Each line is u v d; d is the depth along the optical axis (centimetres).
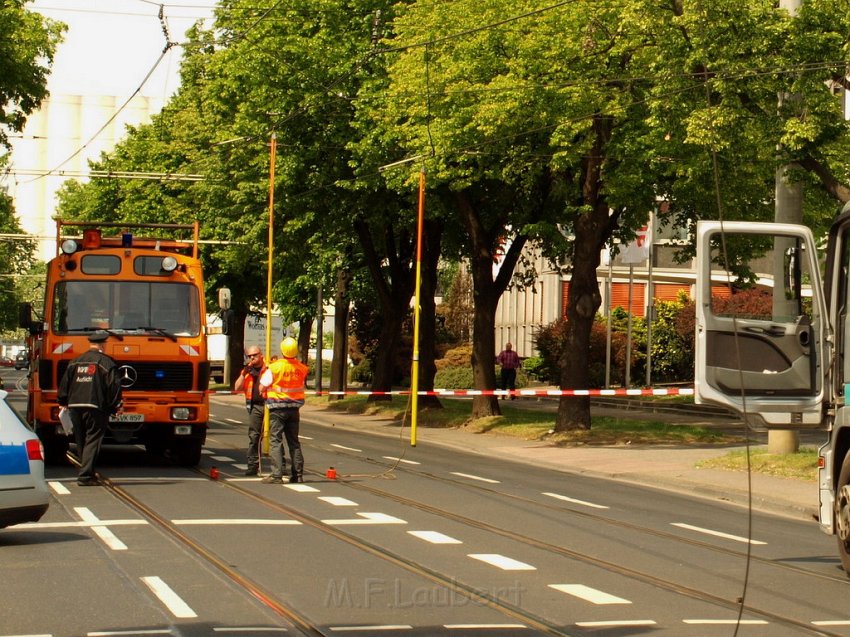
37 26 4084
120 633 1052
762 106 2598
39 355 2666
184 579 1316
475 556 1520
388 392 5547
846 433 1472
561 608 1206
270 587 1280
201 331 2697
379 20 4416
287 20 4503
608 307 5375
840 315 1484
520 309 8825
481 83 3562
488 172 3675
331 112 4500
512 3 3478
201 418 2673
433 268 4866
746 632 1113
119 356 2628
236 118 4591
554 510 2055
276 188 4625
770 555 1628
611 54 3281
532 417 4397
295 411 2395
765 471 2711
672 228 4244
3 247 12244
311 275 6091
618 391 3067
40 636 1036
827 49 2475
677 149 3212
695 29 2520
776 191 2767
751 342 1520
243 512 1903
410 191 4275
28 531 1670
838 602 1288
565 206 4162
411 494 2225
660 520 1983
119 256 2691
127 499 2056
